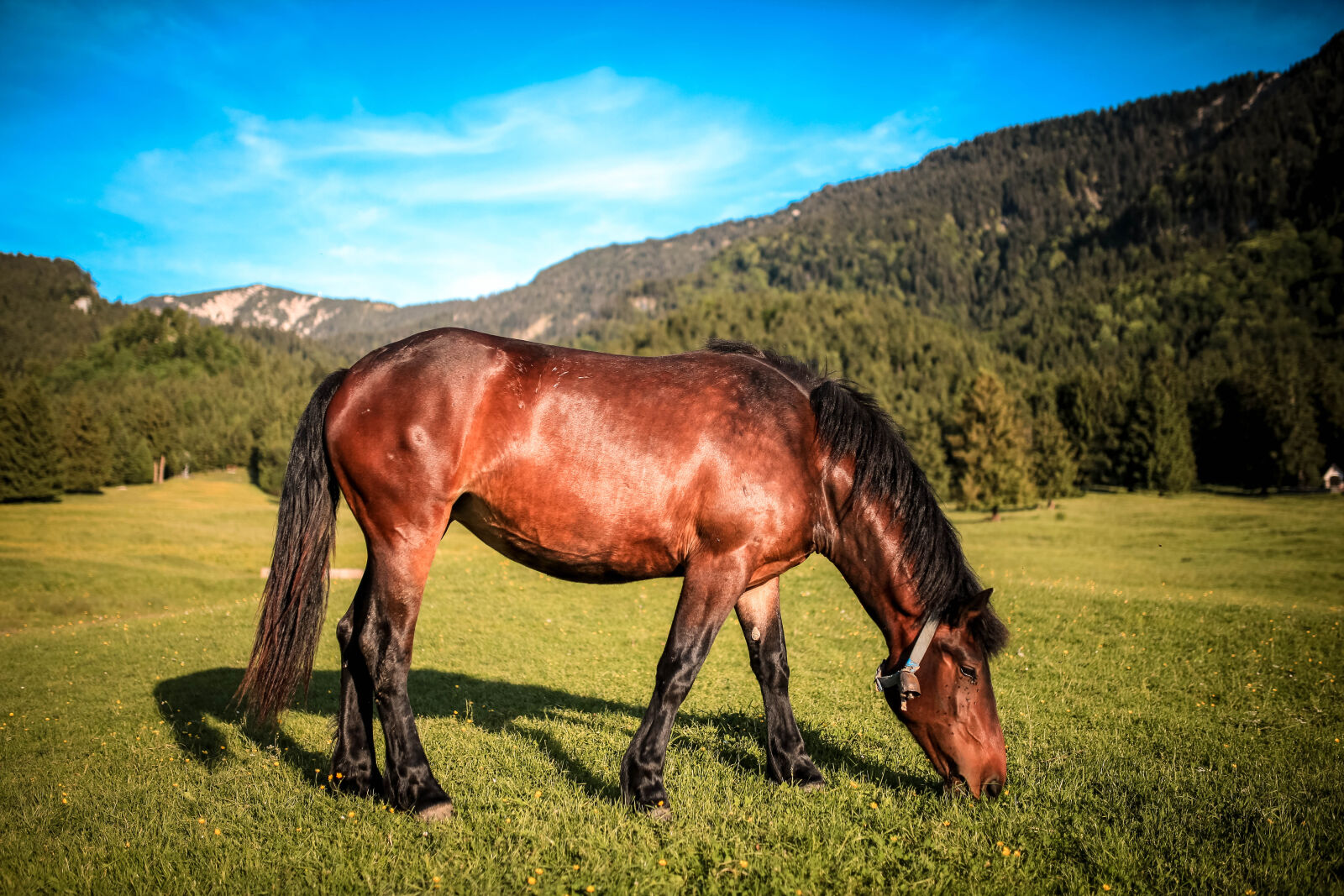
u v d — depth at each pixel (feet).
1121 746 16.20
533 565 12.69
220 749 16.98
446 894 9.07
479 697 22.43
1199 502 182.60
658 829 10.64
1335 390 213.46
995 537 122.93
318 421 12.60
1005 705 20.26
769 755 13.25
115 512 168.96
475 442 11.66
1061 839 10.58
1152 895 9.08
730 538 11.44
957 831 10.74
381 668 11.61
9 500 190.29
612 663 27.55
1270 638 28.12
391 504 11.66
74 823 12.37
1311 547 97.40
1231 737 16.98
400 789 11.37
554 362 12.14
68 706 23.67
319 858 10.08
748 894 9.04
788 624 33.42
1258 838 10.37
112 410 312.71
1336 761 15.17
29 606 64.13
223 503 222.69
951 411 250.78
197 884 9.49
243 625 39.65
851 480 12.43
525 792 12.42
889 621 12.77
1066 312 626.23
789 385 12.59
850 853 10.04
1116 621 31.86
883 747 16.24
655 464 11.41
